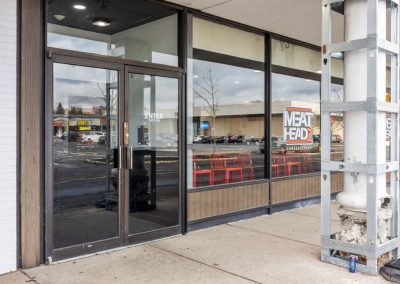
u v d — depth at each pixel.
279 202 6.88
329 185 4.29
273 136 6.87
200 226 5.71
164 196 5.29
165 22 5.39
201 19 5.84
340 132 7.21
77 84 4.44
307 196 7.45
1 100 3.87
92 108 4.57
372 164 3.93
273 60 6.94
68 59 4.35
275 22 6.25
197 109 5.78
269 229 5.70
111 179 4.74
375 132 3.91
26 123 4.03
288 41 7.23
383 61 4.14
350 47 4.07
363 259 4.10
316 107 7.86
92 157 4.57
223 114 6.15
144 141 5.08
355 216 4.17
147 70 5.08
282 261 4.34
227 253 4.61
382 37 4.08
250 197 6.39
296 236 5.33
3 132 3.90
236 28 6.37
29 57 4.04
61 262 4.27
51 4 4.29
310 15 5.89
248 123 6.52
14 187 3.99
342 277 3.87
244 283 3.73
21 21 3.98
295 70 7.40
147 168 5.12
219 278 3.86
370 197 3.94
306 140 7.57
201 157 5.81
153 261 4.34
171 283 3.74
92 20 4.65
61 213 4.34
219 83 6.09
